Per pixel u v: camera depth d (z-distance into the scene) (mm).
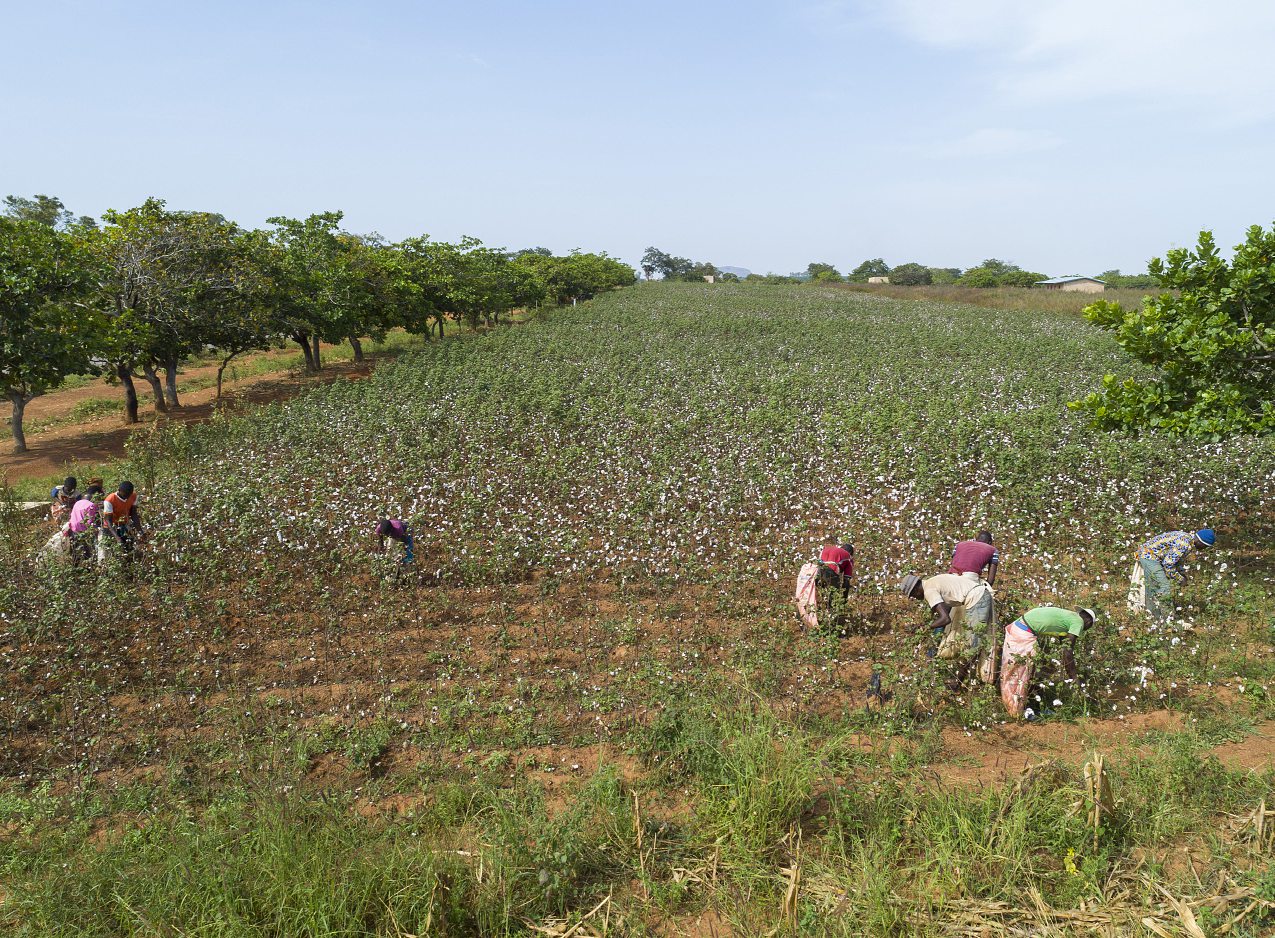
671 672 7648
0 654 8305
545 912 4820
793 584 9844
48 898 4680
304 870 4746
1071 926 4508
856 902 4684
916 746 6520
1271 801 5410
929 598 7559
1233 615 8586
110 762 6590
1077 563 10336
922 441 14727
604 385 21453
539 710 7227
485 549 10820
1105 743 6520
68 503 11398
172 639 8594
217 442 16359
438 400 19516
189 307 20703
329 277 27828
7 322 15859
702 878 5055
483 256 43938
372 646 8453
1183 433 9227
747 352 28609
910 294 67375
